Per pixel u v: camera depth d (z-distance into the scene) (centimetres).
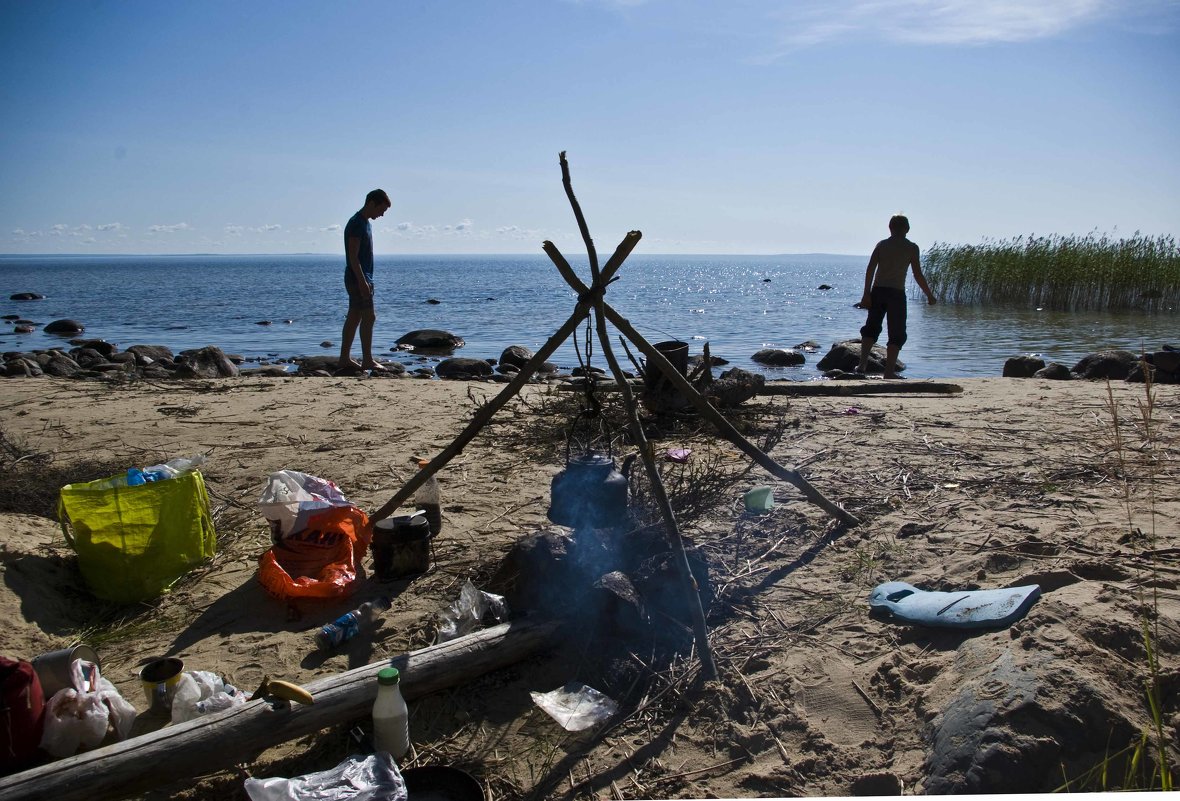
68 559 434
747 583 417
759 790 279
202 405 852
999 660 303
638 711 321
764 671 341
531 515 510
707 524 493
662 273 14375
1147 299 2641
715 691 328
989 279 2883
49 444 689
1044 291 2795
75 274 11575
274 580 404
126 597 407
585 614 364
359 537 446
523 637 350
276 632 381
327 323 2916
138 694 335
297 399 884
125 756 266
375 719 294
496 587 394
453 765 295
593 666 347
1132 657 301
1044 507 493
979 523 469
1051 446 636
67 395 917
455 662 333
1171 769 261
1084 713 273
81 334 2617
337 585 404
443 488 566
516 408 803
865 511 501
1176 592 348
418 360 1900
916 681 322
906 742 294
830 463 604
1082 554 410
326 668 351
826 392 924
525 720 319
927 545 444
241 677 345
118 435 720
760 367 1717
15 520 475
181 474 466
